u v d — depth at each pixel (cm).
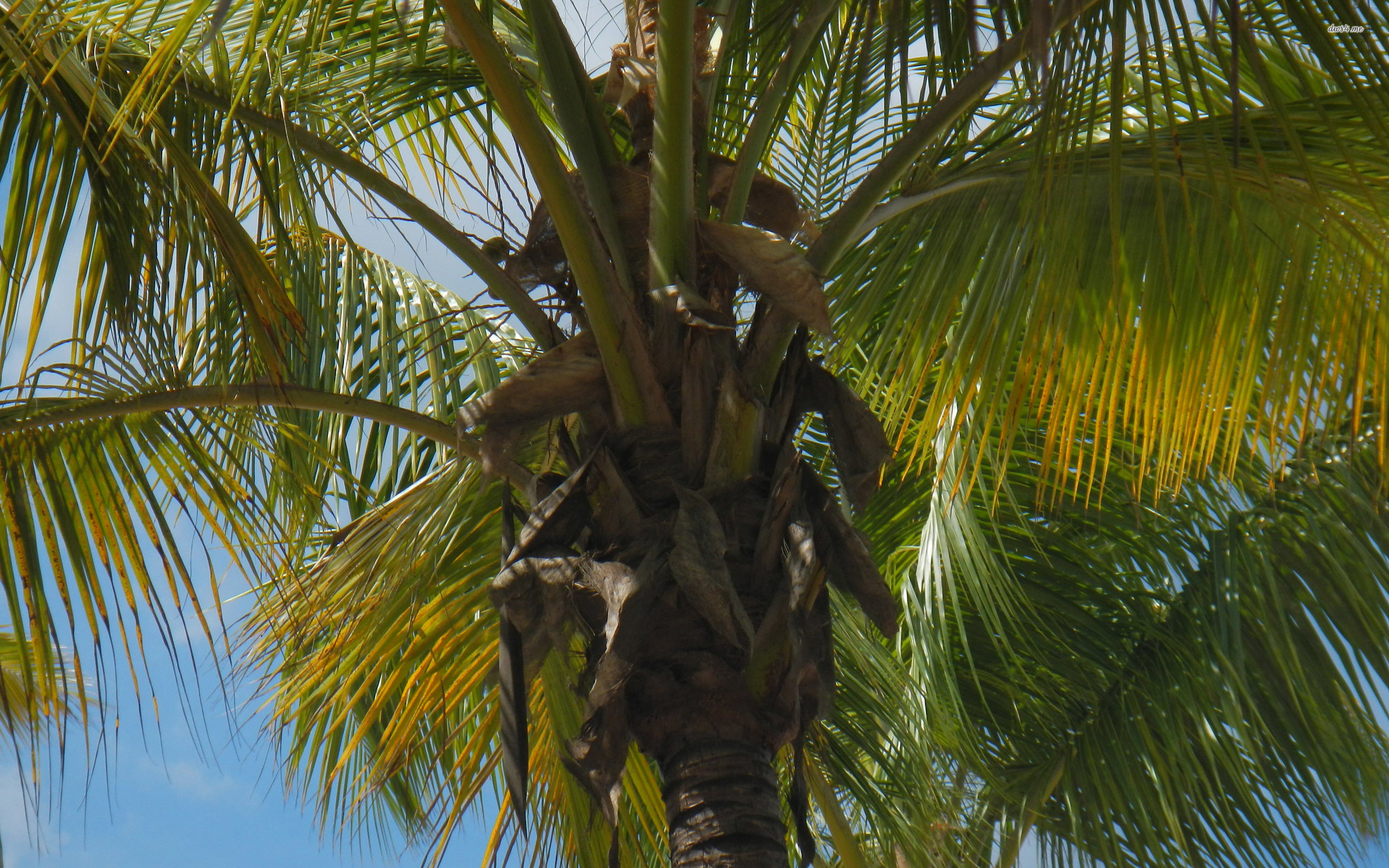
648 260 931
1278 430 1120
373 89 1344
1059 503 1789
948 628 1831
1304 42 1060
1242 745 1678
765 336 931
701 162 1041
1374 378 982
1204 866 1647
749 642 852
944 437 1602
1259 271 995
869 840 1709
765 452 910
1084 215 898
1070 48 827
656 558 862
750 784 851
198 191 1048
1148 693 1717
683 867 843
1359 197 995
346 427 1570
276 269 1355
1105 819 1664
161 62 911
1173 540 1794
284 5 1013
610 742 862
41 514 1081
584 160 955
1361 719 1606
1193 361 977
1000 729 1820
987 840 1747
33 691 1044
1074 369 988
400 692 1642
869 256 1148
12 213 1042
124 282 1095
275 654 1310
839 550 901
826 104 1290
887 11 923
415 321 1723
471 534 1298
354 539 1305
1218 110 1166
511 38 1376
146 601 1096
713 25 1102
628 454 904
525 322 1023
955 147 1084
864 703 1472
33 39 1000
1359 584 1631
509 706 877
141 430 1138
